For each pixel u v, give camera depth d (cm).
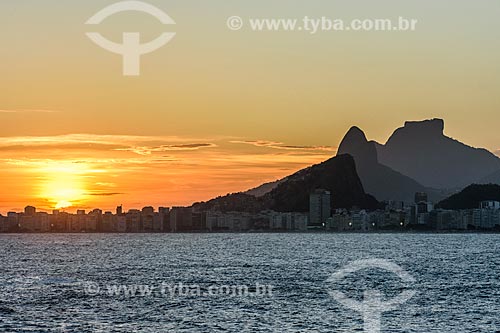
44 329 12256
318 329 12231
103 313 13675
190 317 13250
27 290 17562
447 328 12562
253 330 12131
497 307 14850
